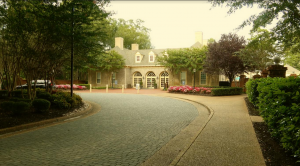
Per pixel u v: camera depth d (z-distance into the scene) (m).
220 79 34.00
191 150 4.13
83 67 12.70
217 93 17.80
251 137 5.02
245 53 18.33
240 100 13.85
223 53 19.86
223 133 5.43
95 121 7.88
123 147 4.75
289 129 2.88
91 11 8.45
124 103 13.59
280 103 3.62
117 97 17.72
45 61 10.01
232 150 4.09
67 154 4.28
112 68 32.09
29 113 8.23
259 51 17.25
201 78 30.02
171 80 31.62
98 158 4.05
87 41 9.23
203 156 3.79
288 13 6.14
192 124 7.27
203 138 4.98
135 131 6.29
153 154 4.30
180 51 28.47
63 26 7.95
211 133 5.44
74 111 9.75
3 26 8.23
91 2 7.84
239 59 19.64
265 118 4.99
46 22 7.71
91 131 6.29
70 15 7.83
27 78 9.60
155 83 32.19
